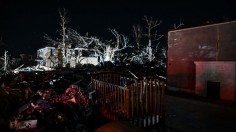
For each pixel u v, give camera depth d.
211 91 5.37
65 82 11.83
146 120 6.25
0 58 34.03
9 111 6.62
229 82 5.02
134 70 15.75
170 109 5.83
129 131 4.27
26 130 5.40
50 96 8.02
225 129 4.57
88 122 7.09
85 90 8.60
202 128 5.03
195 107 5.18
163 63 24.52
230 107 4.46
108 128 4.57
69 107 6.84
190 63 6.07
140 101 6.29
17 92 8.27
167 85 6.82
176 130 5.66
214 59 5.40
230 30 5.04
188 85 6.12
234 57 4.96
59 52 36.50
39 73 14.24
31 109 6.23
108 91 7.50
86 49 37.16
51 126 5.81
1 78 11.59
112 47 35.75
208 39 5.55
